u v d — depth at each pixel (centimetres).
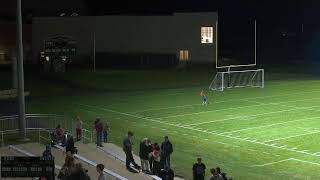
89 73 7162
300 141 3334
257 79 6531
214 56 7069
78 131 3059
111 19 7450
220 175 1897
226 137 3475
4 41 7725
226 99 5062
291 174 2622
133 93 5525
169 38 7269
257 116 4175
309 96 5234
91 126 3812
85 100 5084
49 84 6259
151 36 7356
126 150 2370
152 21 7319
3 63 7744
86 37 7475
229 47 10500
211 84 5891
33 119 3794
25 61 7731
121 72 7288
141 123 3956
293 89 5750
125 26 7431
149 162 2408
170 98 5159
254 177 2556
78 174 1455
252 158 2952
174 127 3806
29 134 3158
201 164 2139
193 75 6925
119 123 3959
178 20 7169
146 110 4497
